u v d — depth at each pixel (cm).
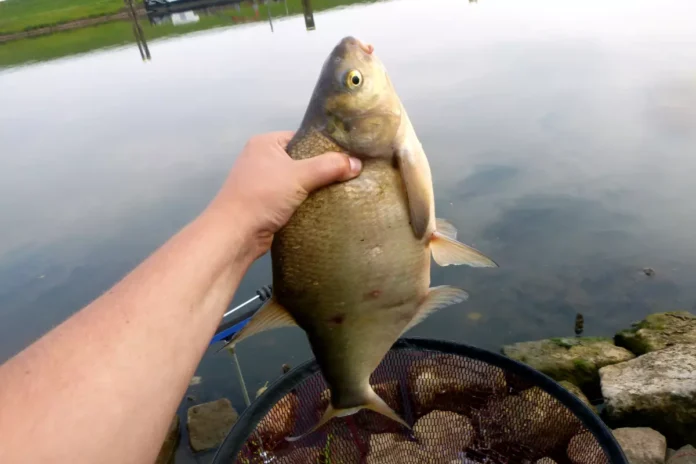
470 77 282
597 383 103
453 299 48
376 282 45
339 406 49
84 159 256
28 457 22
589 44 316
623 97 229
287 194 40
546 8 447
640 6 405
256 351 120
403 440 71
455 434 70
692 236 139
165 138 264
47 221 199
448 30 405
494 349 114
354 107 43
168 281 30
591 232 145
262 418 63
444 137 210
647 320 114
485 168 182
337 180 43
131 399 26
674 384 91
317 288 44
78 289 156
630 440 86
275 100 296
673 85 233
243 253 38
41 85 433
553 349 109
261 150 42
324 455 68
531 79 266
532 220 151
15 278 165
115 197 210
